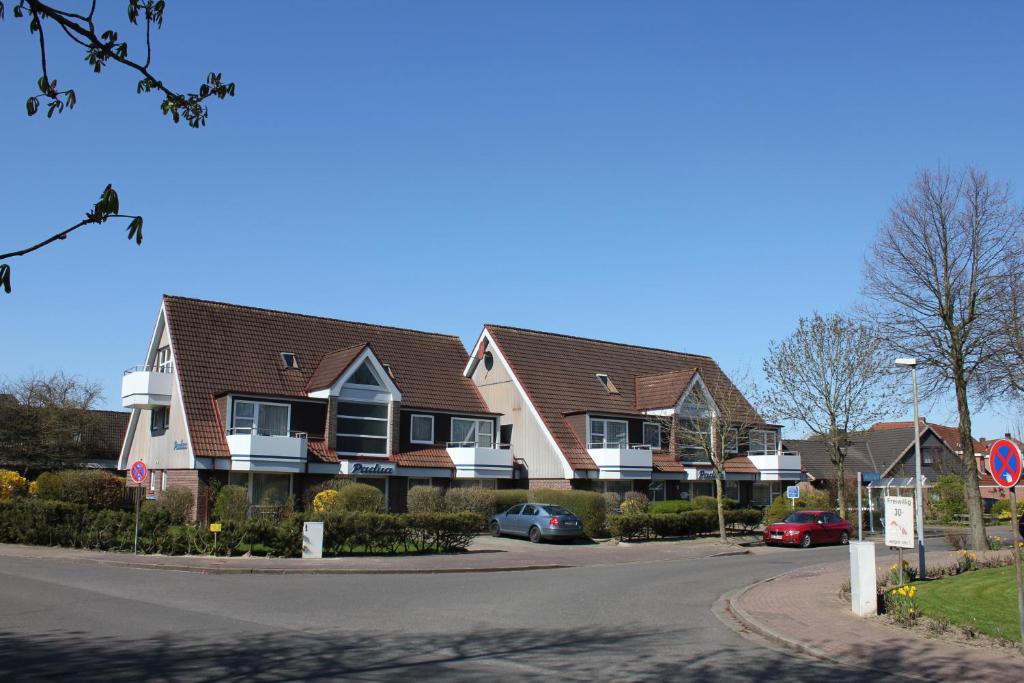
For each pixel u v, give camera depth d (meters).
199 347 35.38
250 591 16.75
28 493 33.69
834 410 39.25
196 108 6.12
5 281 4.90
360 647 11.02
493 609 15.12
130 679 8.95
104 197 4.99
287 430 34.59
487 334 43.72
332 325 41.50
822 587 18.98
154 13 5.72
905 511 17.17
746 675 10.14
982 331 26.56
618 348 48.69
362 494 30.41
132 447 39.09
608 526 33.09
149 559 21.98
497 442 41.44
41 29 5.53
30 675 9.06
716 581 20.95
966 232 26.97
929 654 11.55
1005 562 22.23
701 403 41.28
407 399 39.53
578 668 10.12
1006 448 12.19
